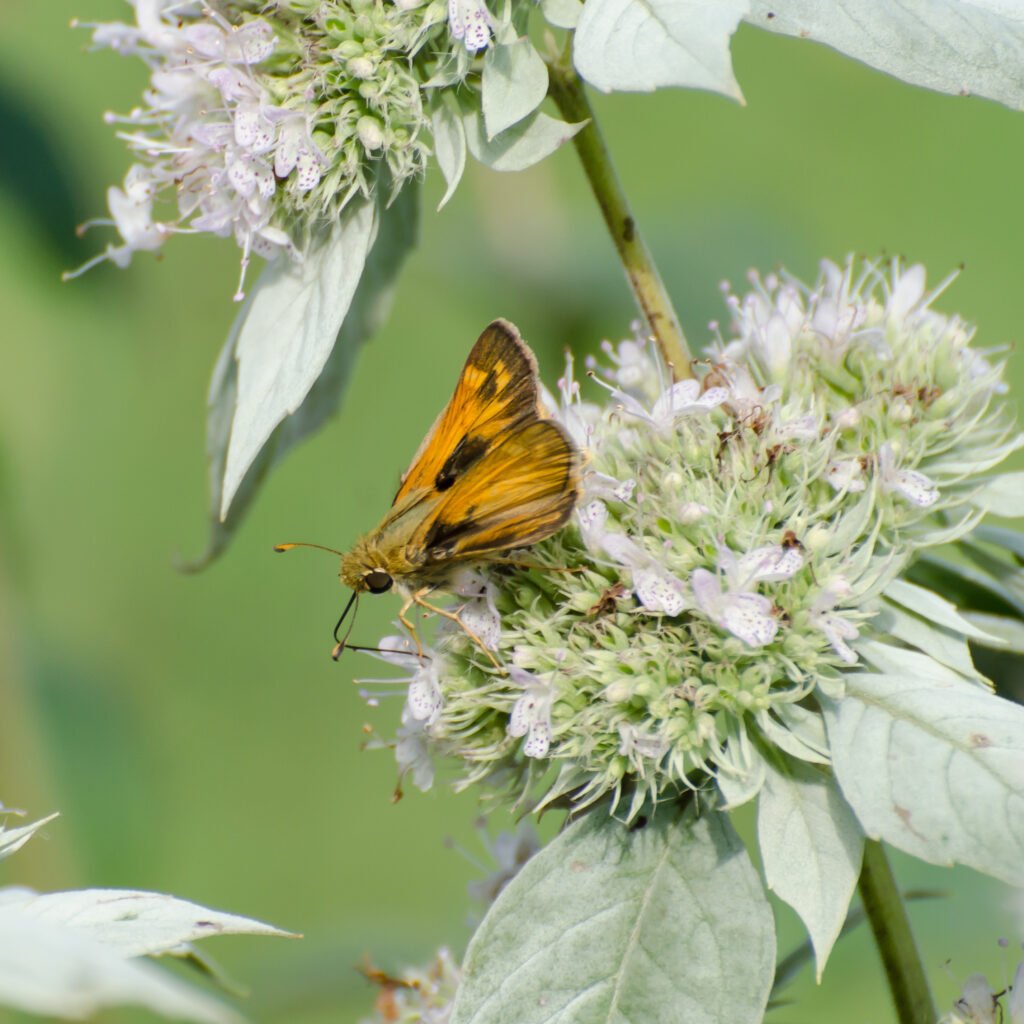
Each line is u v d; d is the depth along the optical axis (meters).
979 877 0.76
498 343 0.72
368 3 0.72
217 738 0.94
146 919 0.71
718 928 0.71
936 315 0.73
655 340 0.73
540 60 0.72
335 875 0.87
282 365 0.72
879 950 0.72
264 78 0.72
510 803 0.72
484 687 0.72
